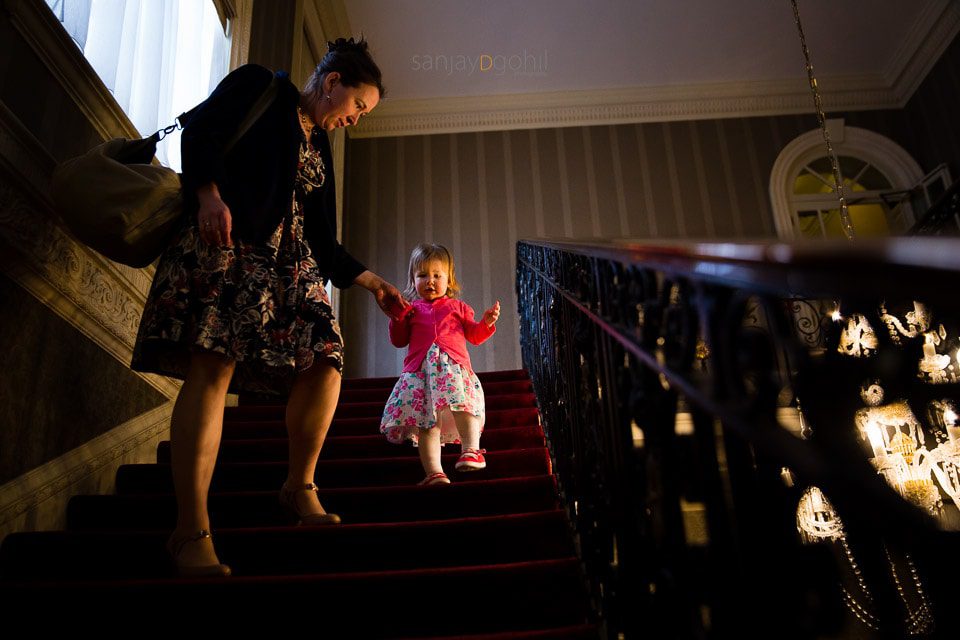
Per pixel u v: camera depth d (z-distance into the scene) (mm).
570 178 8773
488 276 8312
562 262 2514
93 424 3025
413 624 1938
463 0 7918
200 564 1930
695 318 1055
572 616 1990
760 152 8789
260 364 2094
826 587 911
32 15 2791
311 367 2309
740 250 858
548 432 3244
